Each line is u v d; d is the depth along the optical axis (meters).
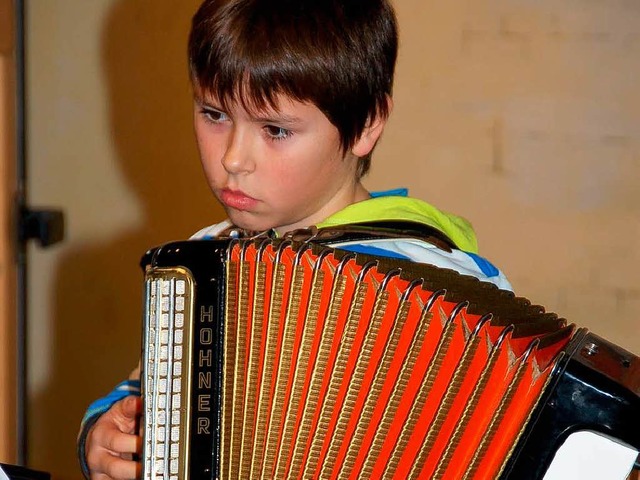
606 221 8.69
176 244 3.69
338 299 3.63
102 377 9.63
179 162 9.23
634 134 8.55
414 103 8.77
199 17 4.00
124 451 4.45
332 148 4.00
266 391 3.69
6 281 8.82
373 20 4.16
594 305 8.79
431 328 3.59
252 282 3.67
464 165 8.80
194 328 3.67
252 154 3.91
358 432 3.67
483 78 8.66
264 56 3.81
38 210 9.17
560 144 8.66
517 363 3.52
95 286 9.49
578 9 8.48
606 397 3.39
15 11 8.70
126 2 9.11
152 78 9.16
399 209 4.16
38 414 9.68
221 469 3.68
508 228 8.81
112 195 9.37
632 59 8.48
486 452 3.55
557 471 3.44
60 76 9.24
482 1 8.57
